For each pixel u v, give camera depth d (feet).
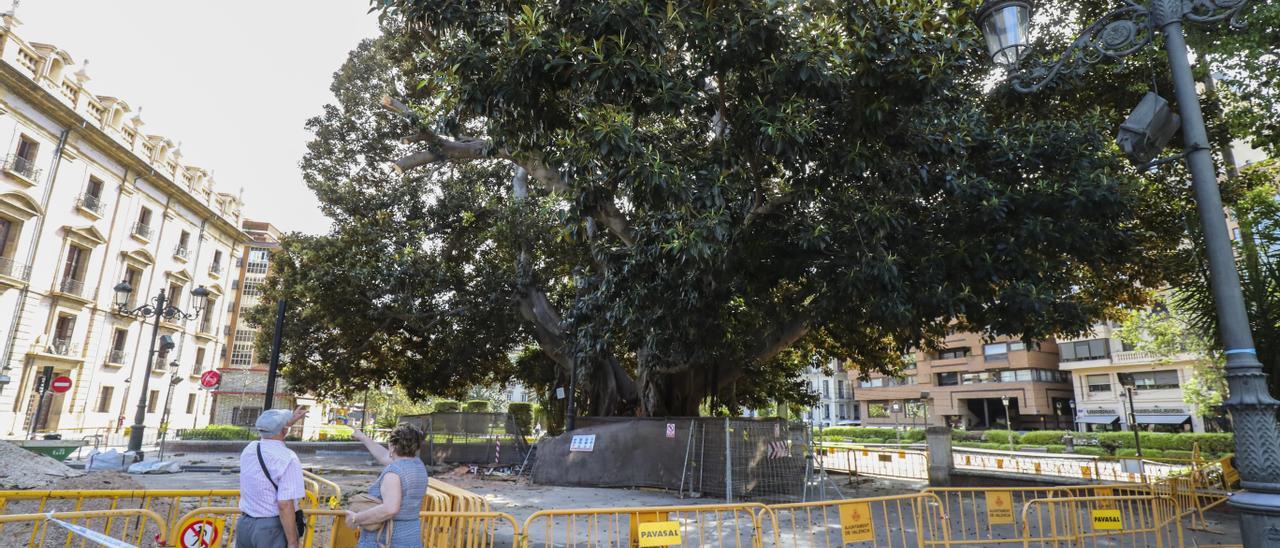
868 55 26.53
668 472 44.60
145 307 75.10
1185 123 14.65
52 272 102.17
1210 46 35.50
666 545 17.26
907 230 33.60
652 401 55.42
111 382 116.06
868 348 64.75
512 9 27.81
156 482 46.11
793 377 76.33
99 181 112.06
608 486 46.42
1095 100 44.50
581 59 24.86
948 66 27.37
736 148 30.63
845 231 32.09
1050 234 31.30
